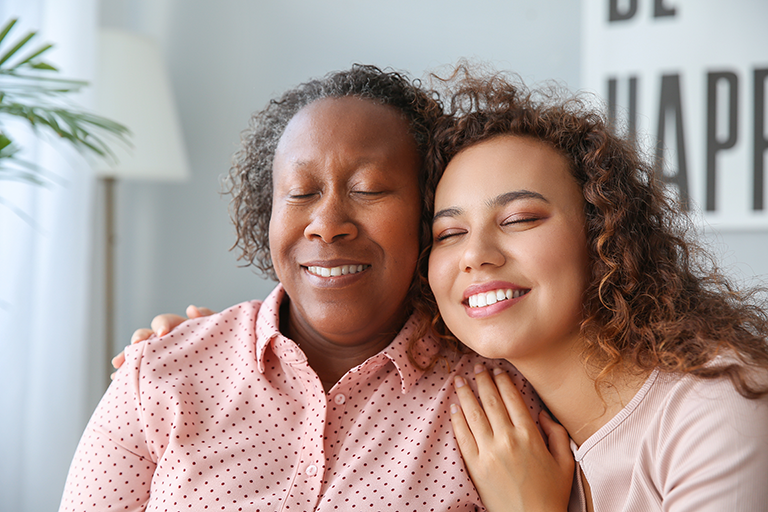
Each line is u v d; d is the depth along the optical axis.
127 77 2.10
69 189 2.25
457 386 1.03
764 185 2.00
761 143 2.00
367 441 0.98
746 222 2.01
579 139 0.97
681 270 1.01
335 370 1.11
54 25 2.23
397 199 1.01
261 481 0.94
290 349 1.00
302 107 1.06
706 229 2.04
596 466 0.93
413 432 0.99
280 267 1.04
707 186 2.03
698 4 2.03
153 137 2.10
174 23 2.42
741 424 0.79
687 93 2.04
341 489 0.93
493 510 0.94
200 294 2.37
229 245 2.35
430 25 2.25
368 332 1.07
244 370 1.05
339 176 0.98
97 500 0.99
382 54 2.29
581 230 0.94
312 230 0.98
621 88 2.08
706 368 0.85
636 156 1.04
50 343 2.24
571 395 0.97
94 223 2.33
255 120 1.21
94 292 2.34
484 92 1.06
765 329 0.99
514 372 1.07
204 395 1.04
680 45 2.04
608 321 0.94
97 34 2.12
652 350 0.90
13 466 2.23
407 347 1.05
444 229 0.97
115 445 1.01
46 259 2.25
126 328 2.40
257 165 1.16
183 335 1.12
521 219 0.91
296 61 2.34
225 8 2.38
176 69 2.41
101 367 2.33
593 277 0.95
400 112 1.06
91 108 2.15
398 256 1.01
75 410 2.25
